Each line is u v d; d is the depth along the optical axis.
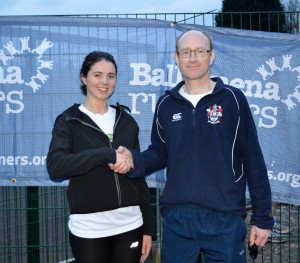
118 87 4.00
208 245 2.81
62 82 3.99
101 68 2.95
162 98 2.99
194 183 2.79
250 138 2.82
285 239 5.79
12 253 5.16
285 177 3.96
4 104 3.99
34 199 4.38
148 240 3.20
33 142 4.00
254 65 3.93
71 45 3.98
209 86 2.93
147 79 3.98
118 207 2.92
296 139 3.92
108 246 2.94
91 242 2.87
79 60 3.98
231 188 2.78
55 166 2.74
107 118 3.05
